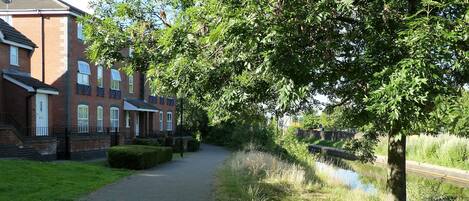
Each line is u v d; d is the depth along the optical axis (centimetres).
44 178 1318
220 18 545
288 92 519
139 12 855
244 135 3494
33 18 2897
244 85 708
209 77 696
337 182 1702
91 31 844
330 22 579
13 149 2000
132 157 1861
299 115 1012
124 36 838
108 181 1414
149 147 2158
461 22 509
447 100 507
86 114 3108
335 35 595
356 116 745
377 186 1844
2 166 1405
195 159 2616
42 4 2911
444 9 550
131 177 1575
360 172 2434
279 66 516
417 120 498
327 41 579
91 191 1210
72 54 2927
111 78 3528
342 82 713
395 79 476
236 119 923
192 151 3606
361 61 592
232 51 594
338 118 909
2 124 2017
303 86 538
